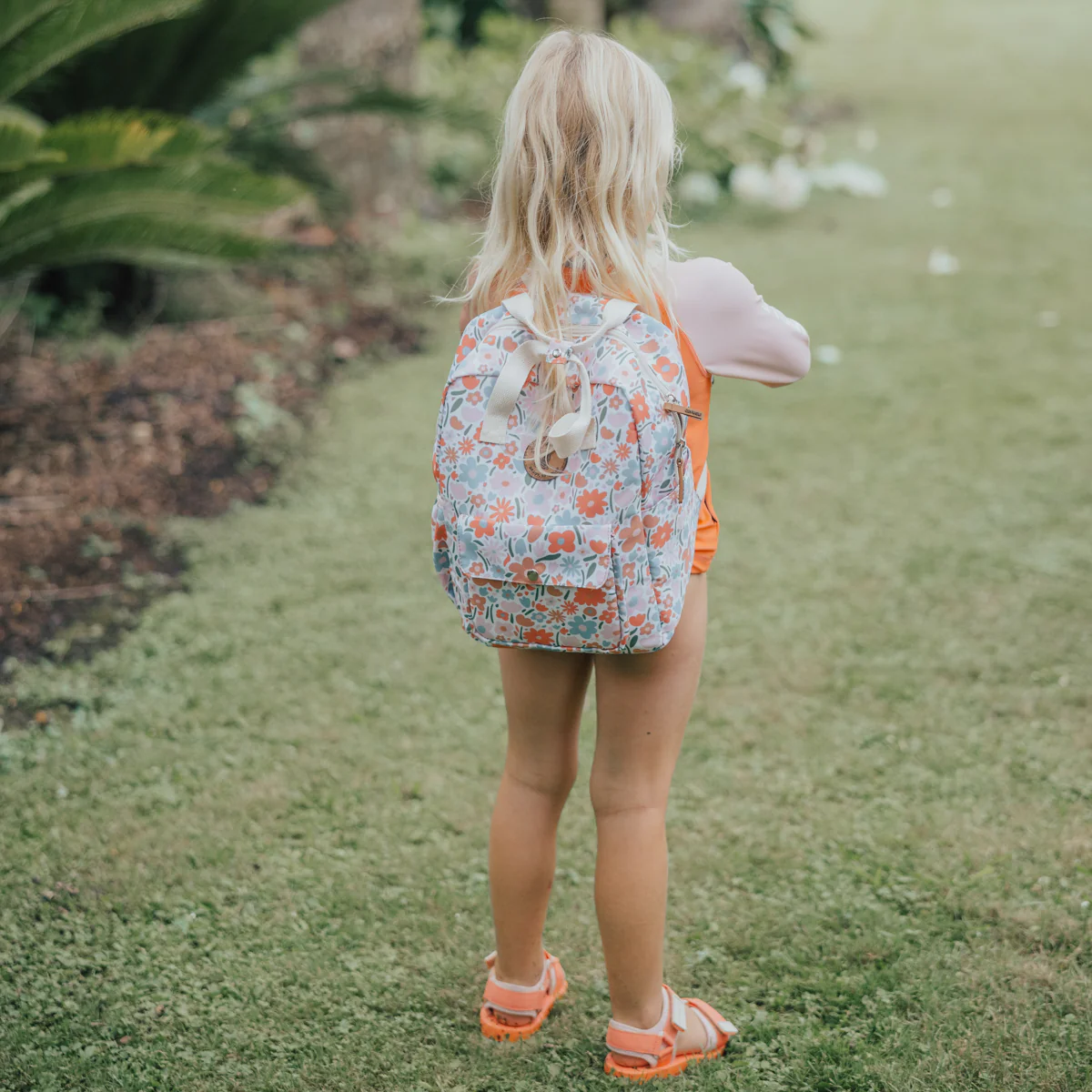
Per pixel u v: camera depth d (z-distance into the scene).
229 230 4.20
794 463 4.45
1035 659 3.20
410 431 4.72
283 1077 2.03
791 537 3.93
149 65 5.12
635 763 1.87
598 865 1.92
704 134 7.88
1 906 2.42
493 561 1.63
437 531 1.77
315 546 3.92
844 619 3.45
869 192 8.25
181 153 3.86
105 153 3.69
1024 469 4.31
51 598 3.55
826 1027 2.11
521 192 1.70
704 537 1.83
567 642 1.69
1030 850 2.50
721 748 2.90
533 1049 2.08
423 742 2.96
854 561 3.77
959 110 10.76
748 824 2.64
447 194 7.67
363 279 6.23
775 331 1.73
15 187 3.74
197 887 2.48
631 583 1.63
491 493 1.65
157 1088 2.01
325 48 6.82
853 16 17.25
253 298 5.77
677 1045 2.03
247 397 4.80
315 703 3.11
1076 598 3.49
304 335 5.52
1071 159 8.82
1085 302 6.00
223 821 2.67
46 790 2.77
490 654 3.34
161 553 3.85
